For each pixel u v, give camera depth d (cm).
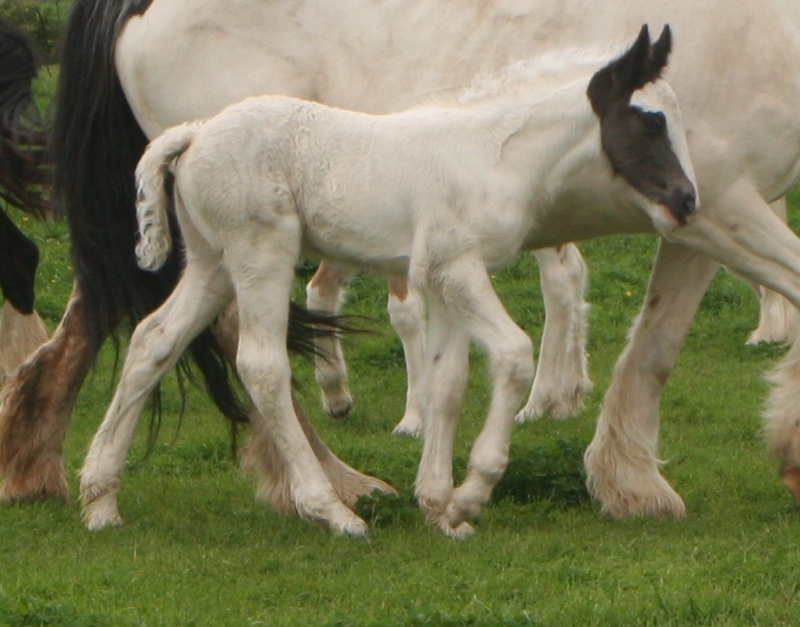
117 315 1239
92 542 1084
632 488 1188
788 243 1103
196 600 940
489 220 1040
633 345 1206
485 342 1039
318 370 1600
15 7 2222
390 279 1135
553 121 1055
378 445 1492
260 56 1191
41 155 1352
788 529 1105
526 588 951
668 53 1039
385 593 948
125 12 1221
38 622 881
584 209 1104
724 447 1485
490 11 1143
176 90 1205
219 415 1619
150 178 1068
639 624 880
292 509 1173
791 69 1097
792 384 1177
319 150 1065
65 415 1247
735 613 897
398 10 1165
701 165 1093
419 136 1054
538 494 1242
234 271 1075
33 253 1588
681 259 1178
